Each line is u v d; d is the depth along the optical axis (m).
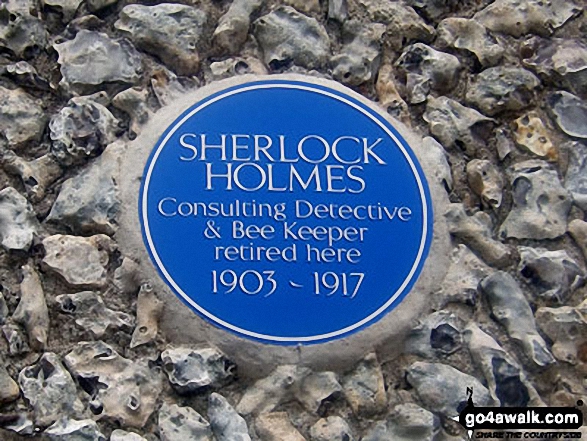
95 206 1.57
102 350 1.50
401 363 1.55
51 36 1.71
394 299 1.55
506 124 1.74
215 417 1.47
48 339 1.51
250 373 1.51
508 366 1.54
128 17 1.71
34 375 1.47
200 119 1.62
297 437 1.48
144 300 1.52
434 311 1.57
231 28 1.72
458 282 1.59
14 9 1.71
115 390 1.47
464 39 1.79
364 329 1.53
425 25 1.78
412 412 1.50
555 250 1.64
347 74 1.72
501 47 1.79
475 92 1.75
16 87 1.67
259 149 1.61
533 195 1.67
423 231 1.60
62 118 1.63
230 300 1.52
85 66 1.68
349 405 1.51
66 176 1.62
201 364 1.50
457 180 1.68
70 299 1.52
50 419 1.45
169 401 1.49
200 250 1.54
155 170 1.58
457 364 1.55
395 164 1.63
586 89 1.77
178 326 1.52
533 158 1.71
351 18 1.77
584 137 1.73
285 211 1.57
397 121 1.67
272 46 1.72
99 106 1.65
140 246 1.54
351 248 1.57
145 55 1.70
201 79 1.70
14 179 1.61
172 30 1.71
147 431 1.47
